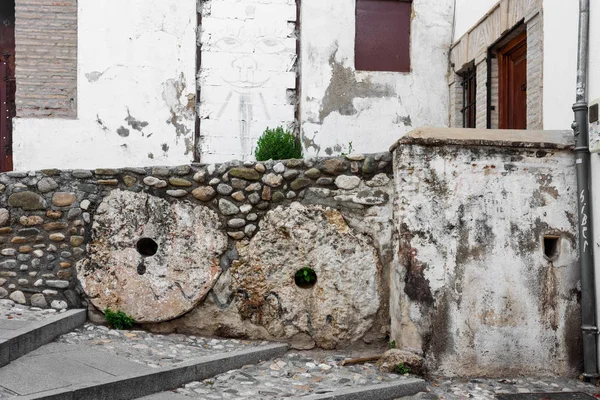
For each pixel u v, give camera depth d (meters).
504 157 5.31
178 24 8.75
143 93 8.70
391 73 9.08
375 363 5.32
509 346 5.22
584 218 5.17
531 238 5.29
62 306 5.68
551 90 5.90
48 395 3.85
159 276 5.69
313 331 5.62
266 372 5.08
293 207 5.69
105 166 8.61
